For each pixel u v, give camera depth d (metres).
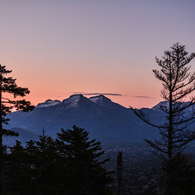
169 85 18.59
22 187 27.09
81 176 26.92
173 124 17.91
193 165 17.52
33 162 28.58
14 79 27.06
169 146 17.66
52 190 26.23
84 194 25.59
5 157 26.56
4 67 26.45
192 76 18.02
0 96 26.20
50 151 30.70
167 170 17.64
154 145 18.08
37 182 27.25
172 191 17.72
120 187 17.12
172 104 18.19
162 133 18.08
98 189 26.66
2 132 25.72
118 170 17.41
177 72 18.30
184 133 17.38
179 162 17.55
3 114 26.66
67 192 25.72
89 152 26.95
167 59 18.59
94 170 27.09
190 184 18.17
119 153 17.56
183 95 18.19
